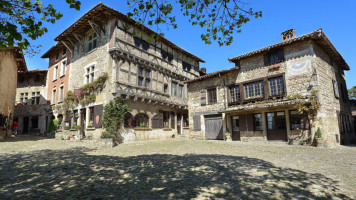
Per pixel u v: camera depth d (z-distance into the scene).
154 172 5.14
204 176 4.75
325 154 8.05
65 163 6.21
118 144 12.34
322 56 12.19
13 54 15.93
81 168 5.54
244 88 13.98
